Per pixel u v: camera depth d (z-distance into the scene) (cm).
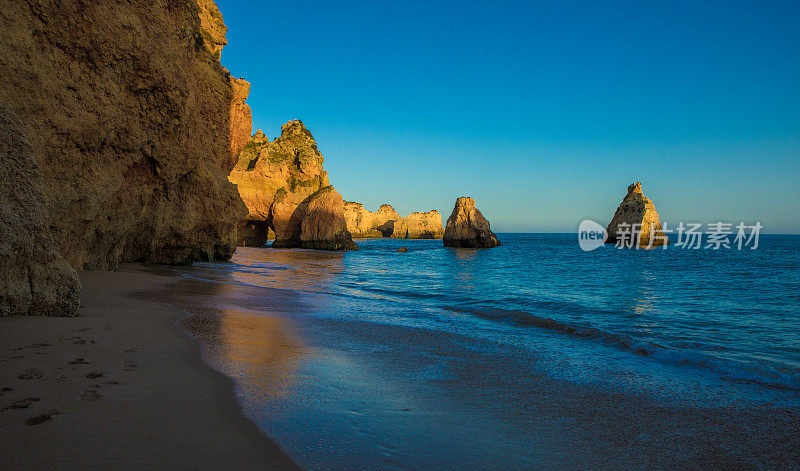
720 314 1367
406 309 1297
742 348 912
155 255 2125
